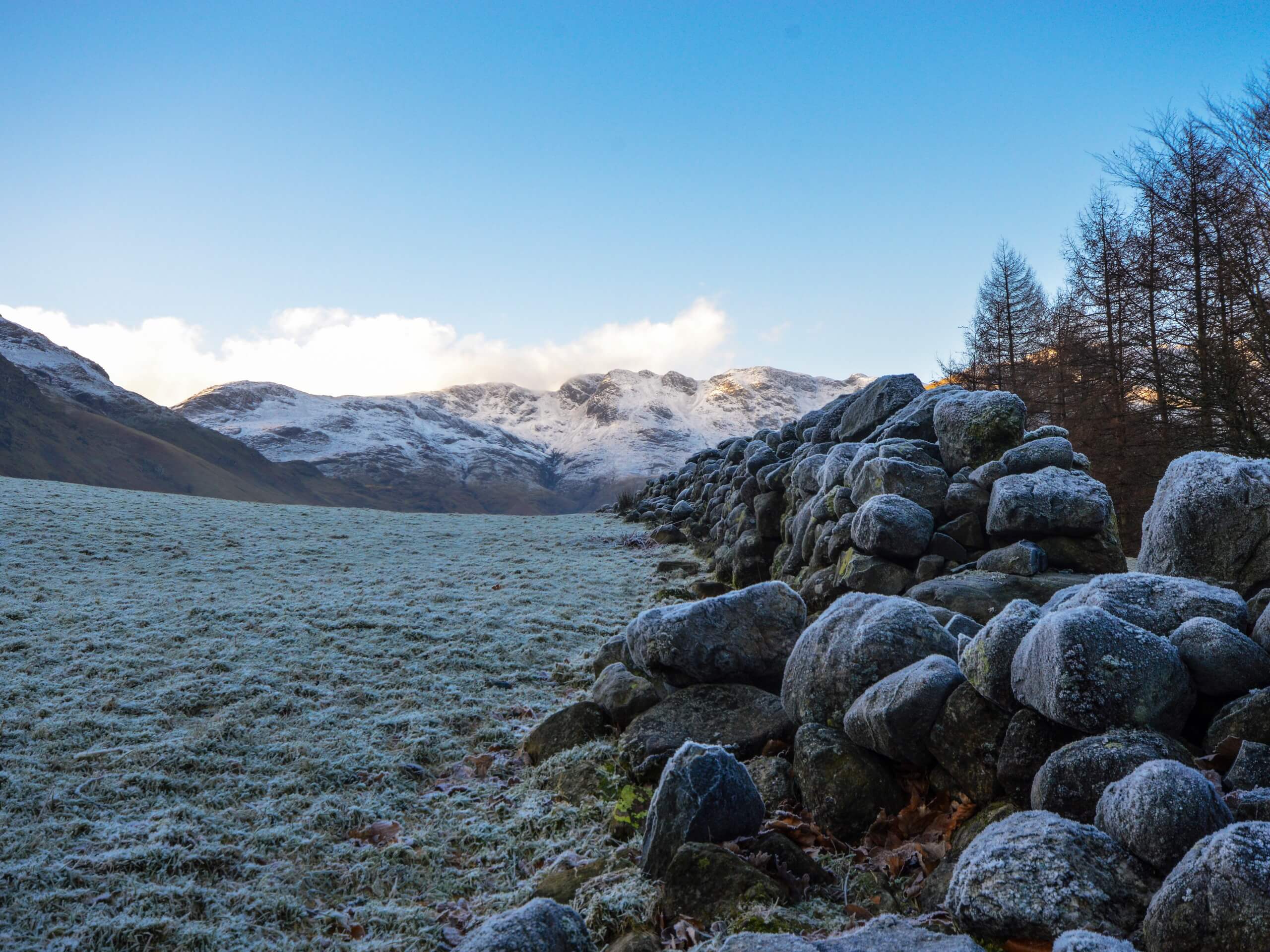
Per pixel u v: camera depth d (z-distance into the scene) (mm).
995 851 2695
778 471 12297
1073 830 2650
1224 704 3361
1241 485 5359
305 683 7453
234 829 4816
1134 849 2559
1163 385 22078
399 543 18562
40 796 5125
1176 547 5598
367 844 4738
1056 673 3156
